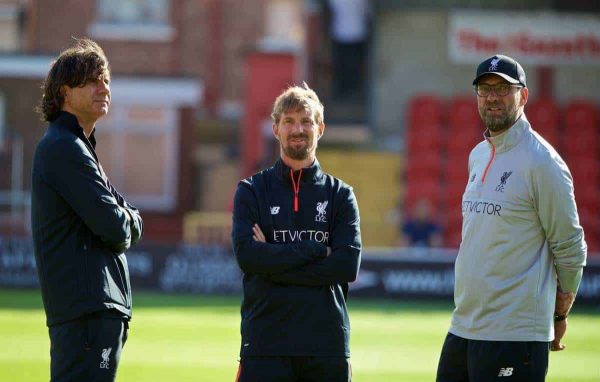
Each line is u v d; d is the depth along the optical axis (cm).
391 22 9219
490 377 1947
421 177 8525
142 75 9025
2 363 3447
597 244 8225
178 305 5725
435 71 9206
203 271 6650
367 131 9038
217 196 9425
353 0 9388
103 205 1812
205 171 9512
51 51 9419
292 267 1883
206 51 10069
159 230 9006
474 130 8762
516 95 1967
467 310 1998
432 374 3422
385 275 6494
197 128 9950
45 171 1822
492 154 2003
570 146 8750
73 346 1797
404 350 3997
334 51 9681
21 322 4659
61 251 1816
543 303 1950
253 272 1900
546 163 1936
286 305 1886
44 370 3322
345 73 9700
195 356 3697
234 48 10144
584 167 8606
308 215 1947
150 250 6694
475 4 9219
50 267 1816
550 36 9206
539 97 9225
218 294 6619
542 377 1945
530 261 1952
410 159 8600
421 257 6481
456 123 8806
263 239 1927
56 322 1814
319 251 1895
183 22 10044
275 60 8800
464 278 1997
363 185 8562
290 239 1934
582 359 3775
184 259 6675
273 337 1883
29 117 8900
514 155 1970
